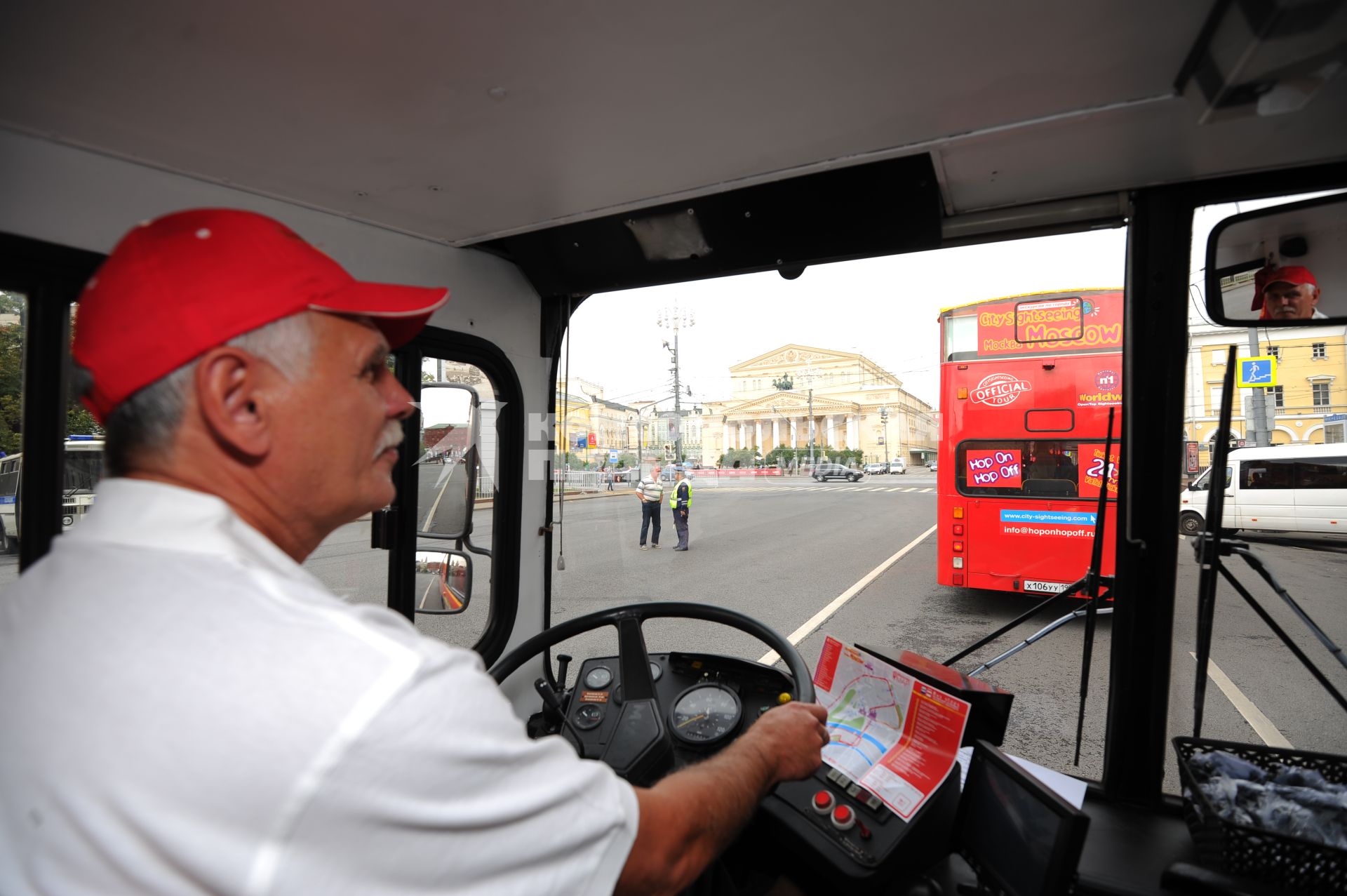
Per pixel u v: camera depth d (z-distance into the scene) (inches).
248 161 59.9
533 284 94.1
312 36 43.1
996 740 60.3
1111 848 58.4
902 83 50.2
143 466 25.6
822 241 73.2
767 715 42.6
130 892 19.6
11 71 44.8
